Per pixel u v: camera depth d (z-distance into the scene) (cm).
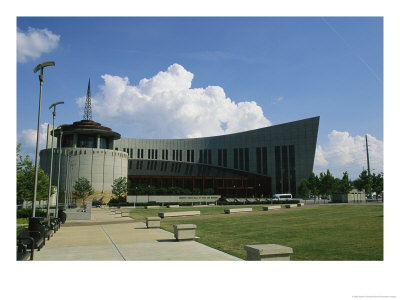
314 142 9888
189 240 1580
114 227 2339
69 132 8312
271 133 10606
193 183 10194
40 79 1884
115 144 11225
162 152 11700
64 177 7950
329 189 8275
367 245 1398
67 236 1808
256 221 2683
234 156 11112
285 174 10194
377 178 8069
